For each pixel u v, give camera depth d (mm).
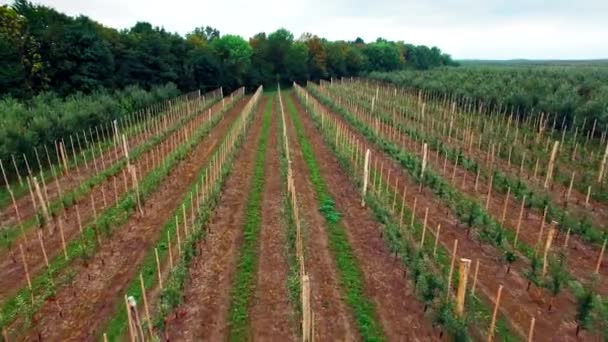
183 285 11500
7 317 10719
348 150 24547
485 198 18812
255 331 10273
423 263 11617
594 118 28109
